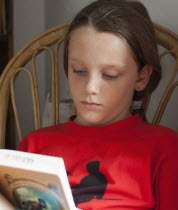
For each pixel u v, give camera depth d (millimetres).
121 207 1107
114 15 1161
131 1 1255
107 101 1158
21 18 2607
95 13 1166
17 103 2621
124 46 1135
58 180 847
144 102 1409
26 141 1392
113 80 1146
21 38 2629
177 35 1496
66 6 2182
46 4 2449
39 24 2535
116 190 1137
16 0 2605
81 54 1134
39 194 912
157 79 1350
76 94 1184
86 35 1128
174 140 1221
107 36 1116
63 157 1247
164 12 1696
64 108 1902
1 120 1641
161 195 1145
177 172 1162
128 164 1167
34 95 1646
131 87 1204
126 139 1219
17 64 1663
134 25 1172
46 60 2471
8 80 1660
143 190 1146
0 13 2535
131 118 1265
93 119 1180
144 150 1184
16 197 953
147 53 1214
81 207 1114
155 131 1245
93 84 1132
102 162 1182
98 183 1160
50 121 1970
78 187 1169
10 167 875
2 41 2600
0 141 1628
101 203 1105
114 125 1244
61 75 2250
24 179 895
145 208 1132
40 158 881
